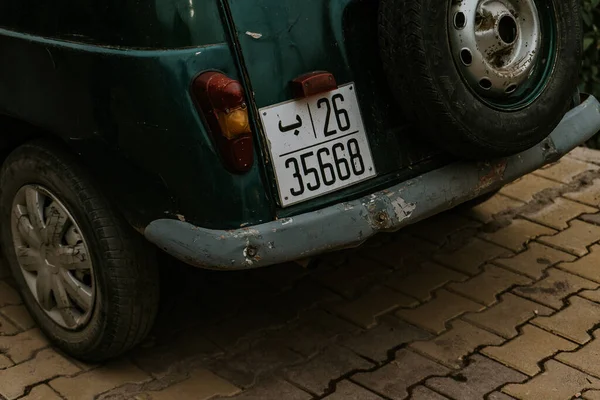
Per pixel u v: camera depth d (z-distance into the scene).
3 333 3.43
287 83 2.73
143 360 3.28
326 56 2.81
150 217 2.77
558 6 3.09
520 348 3.26
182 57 2.58
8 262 3.44
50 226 3.10
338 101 2.84
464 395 3.01
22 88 2.96
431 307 3.55
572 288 3.64
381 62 2.92
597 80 5.23
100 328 3.05
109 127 2.72
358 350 3.30
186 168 2.63
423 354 3.25
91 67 2.71
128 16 2.62
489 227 4.15
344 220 2.75
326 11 2.81
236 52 2.65
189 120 2.60
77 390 3.09
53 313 3.28
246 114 2.62
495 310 3.51
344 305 3.60
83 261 3.05
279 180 2.71
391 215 2.84
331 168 2.81
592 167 4.67
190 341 3.40
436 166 3.06
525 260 3.86
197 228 2.67
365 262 3.90
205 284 3.78
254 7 2.68
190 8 2.59
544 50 3.10
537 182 4.55
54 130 2.90
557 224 4.15
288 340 3.38
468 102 2.85
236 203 2.65
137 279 2.96
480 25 2.86
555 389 3.03
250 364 3.24
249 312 3.58
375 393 3.04
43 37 2.85
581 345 3.27
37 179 3.08
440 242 4.04
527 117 2.99
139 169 2.72
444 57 2.77
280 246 2.65
